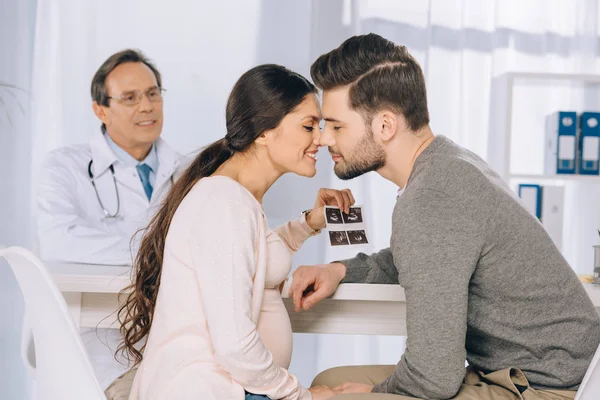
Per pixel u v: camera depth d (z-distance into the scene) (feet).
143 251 5.11
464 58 11.68
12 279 10.89
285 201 11.35
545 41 11.85
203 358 4.32
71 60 11.02
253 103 4.91
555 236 10.48
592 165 10.57
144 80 9.61
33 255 3.57
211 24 11.27
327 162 11.32
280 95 4.89
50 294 3.61
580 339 4.48
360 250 11.30
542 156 11.89
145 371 4.44
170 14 11.19
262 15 11.32
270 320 4.77
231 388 4.25
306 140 5.00
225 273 4.26
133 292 5.32
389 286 5.69
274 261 4.72
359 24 11.50
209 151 5.13
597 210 11.93
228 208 4.40
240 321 4.20
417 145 4.88
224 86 11.30
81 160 9.71
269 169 5.11
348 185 11.32
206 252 4.31
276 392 4.36
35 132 10.98
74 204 9.37
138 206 9.71
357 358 11.41
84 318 6.07
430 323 4.20
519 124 11.89
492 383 4.57
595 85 11.48
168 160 9.82
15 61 10.90
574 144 10.56
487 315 4.56
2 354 10.83
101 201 9.61
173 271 4.50
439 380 4.21
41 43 10.98
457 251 4.25
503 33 11.75
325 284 5.56
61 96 11.01
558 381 4.44
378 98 4.76
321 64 4.93
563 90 11.86
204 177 4.86
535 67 11.85
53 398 3.91
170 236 4.57
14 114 10.90
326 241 11.27
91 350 8.20
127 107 9.53
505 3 11.78
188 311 4.41
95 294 6.05
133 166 9.81
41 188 9.29
